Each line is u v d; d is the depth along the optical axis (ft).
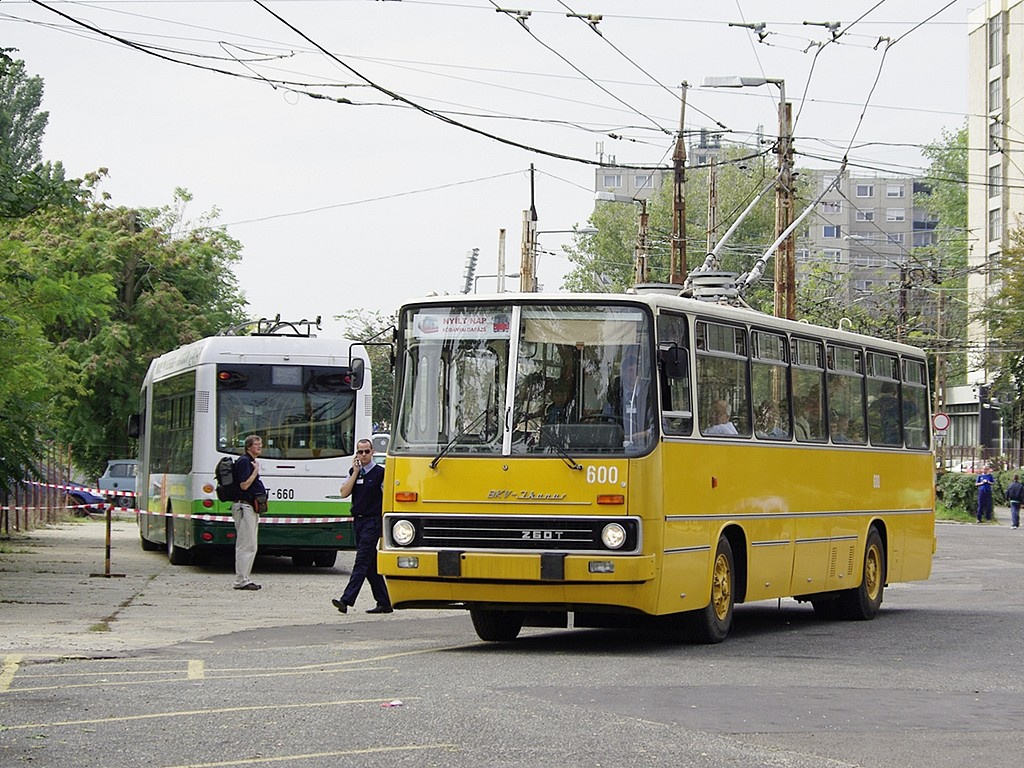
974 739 32.89
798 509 59.31
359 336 266.77
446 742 30.60
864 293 331.16
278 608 66.74
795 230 117.39
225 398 88.17
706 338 52.31
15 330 86.74
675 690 39.14
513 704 35.81
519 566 46.80
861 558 65.77
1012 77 276.82
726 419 53.26
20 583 76.48
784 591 57.98
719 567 52.75
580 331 48.60
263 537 87.45
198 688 38.11
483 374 48.88
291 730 31.83
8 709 34.50
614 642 53.06
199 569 91.25
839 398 64.64
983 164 288.71
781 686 40.63
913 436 73.82
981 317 226.79
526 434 47.91
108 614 61.46
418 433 49.03
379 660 45.47
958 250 335.26
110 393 182.80
